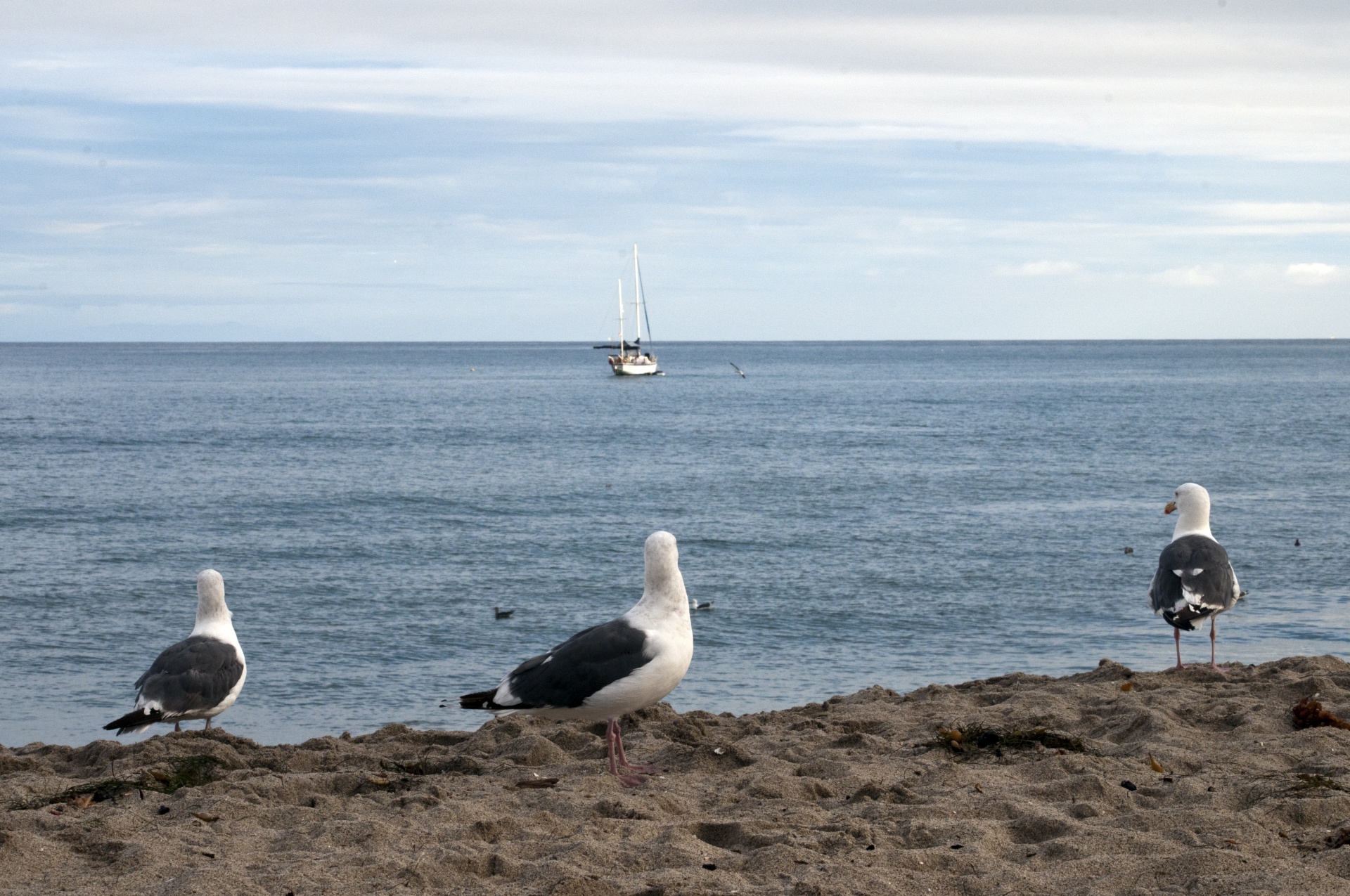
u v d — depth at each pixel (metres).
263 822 7.76
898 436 70.12
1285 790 7.62
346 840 7.10
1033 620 23.48
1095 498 42.34
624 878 6.26
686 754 9.39
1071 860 6.39
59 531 35.16
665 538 8.81
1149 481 46.94
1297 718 9.69
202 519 37.78
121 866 6.72
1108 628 22.72
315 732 16.30
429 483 47.41
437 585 27.61
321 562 30.47
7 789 8.70
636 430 75.19
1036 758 8.93
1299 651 20.03
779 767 8.86
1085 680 12.41
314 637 22.53
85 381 153.75
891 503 41.28
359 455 59.00
